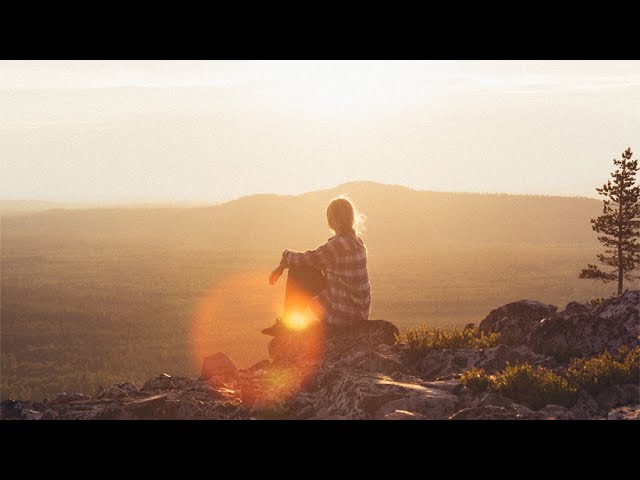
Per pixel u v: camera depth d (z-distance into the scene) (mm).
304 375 7973
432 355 8555
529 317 10234
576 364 7617
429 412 6434
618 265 42438
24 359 181000
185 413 6945
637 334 8891
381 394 6586
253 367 10078
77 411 7438
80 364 176750
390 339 9352
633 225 41688
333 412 6758
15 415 7660
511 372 7043
